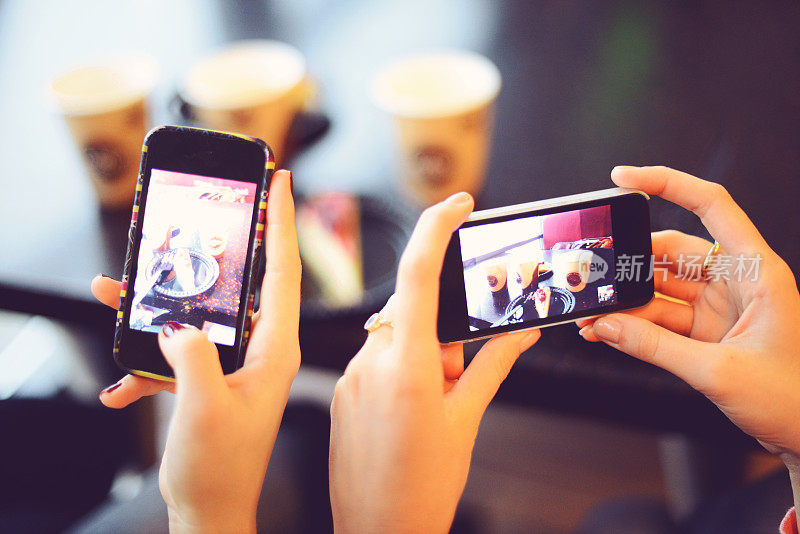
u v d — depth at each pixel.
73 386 0.90
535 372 0.69
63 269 0.80
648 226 0.62
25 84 1.07
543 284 0.63
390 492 0.52
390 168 0.88
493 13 1.10
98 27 1.17
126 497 0.84
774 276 0.58
